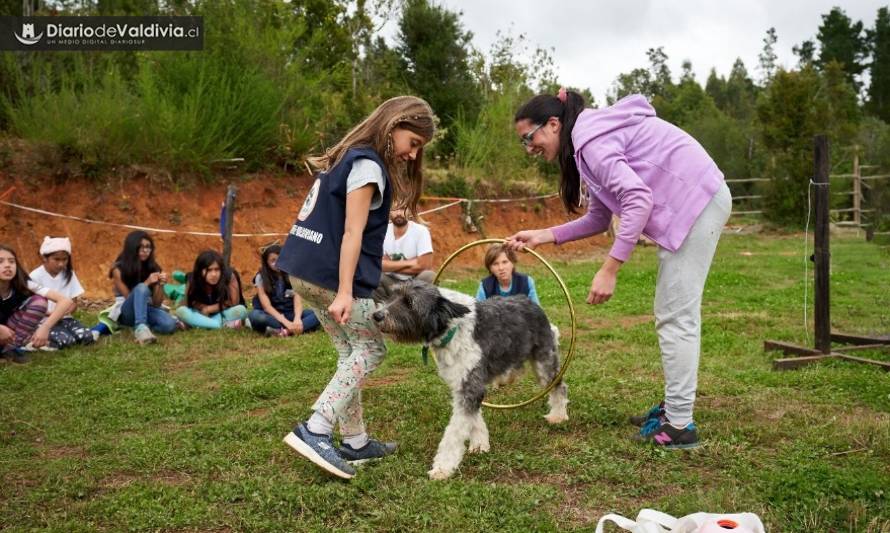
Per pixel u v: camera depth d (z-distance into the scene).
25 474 4.50
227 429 5.27
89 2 18.12
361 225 4.12
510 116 20.95
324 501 3.97
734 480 4.17
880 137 34.50
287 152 14.99
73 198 12.58
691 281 4.70
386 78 22.03
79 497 4.17
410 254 8.24
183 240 13.07
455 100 21.61
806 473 4.19
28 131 12.89
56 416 5.70
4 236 11.74
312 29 21.28
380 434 5.17
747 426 5.12
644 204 4.49
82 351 8.03
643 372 6.88
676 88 59.25
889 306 10.88
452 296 4.95
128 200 12.96
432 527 3.68
